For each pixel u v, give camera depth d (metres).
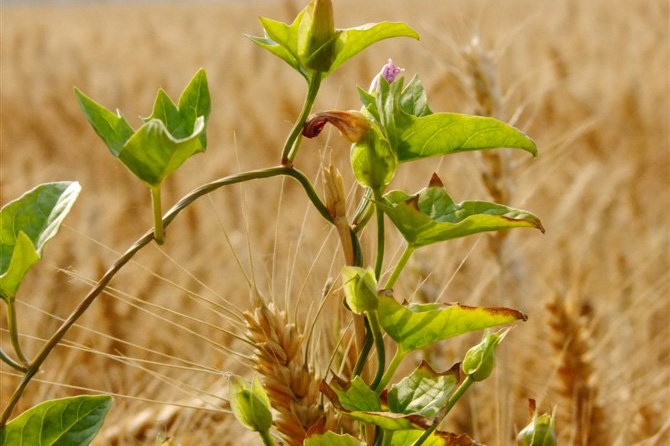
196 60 5.08
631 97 2.74
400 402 0.55
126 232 1.92
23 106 3.56
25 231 0.54
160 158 0.52
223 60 4.24
